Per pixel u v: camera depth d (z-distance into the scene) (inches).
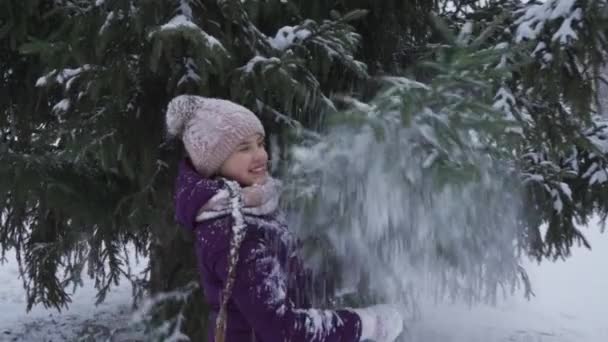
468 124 56.7
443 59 61.2
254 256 50.1
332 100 108.1
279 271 51.4
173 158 113.1
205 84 92.7
